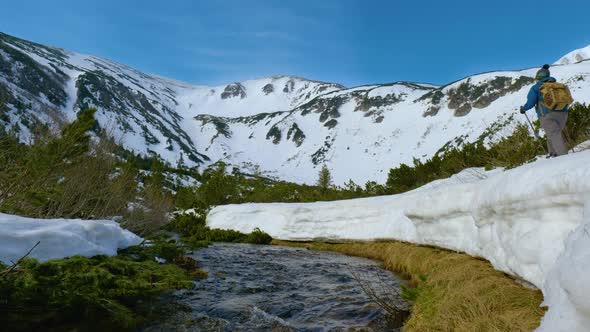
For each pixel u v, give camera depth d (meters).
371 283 6.05
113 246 5.25
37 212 6.46
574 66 124.38
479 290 3.54
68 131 6.68
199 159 148.75
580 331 1.74
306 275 6.74
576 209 2.57
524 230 3.25
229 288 5.47
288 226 13.44
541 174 3.00
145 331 3.55
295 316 4.27
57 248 3.99
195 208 18.75
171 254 6.42
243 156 169.12
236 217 15.86
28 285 3.26
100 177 8.21
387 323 3.99
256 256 9.24
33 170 6.08
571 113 8.32
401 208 9.33
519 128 8.95
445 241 6.06
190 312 4.21
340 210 11.86
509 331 2.60
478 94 145.12
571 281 1.75
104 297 3.78
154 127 160.00
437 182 10.17
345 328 3.87
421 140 140.88
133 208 9.78
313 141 171.75
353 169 137.88
